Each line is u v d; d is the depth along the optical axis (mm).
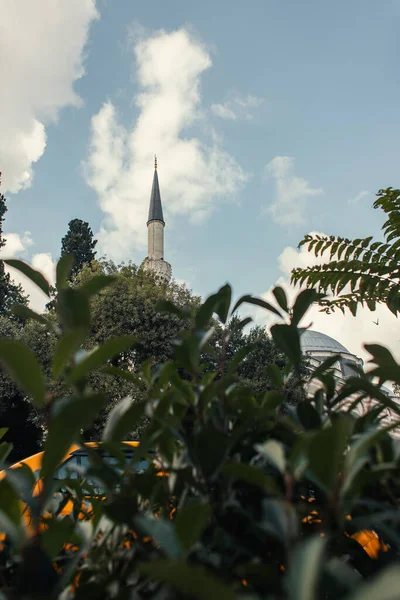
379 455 929
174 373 1056
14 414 20672
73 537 909
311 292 1089
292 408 1268
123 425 918
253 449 1044
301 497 949
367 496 950
